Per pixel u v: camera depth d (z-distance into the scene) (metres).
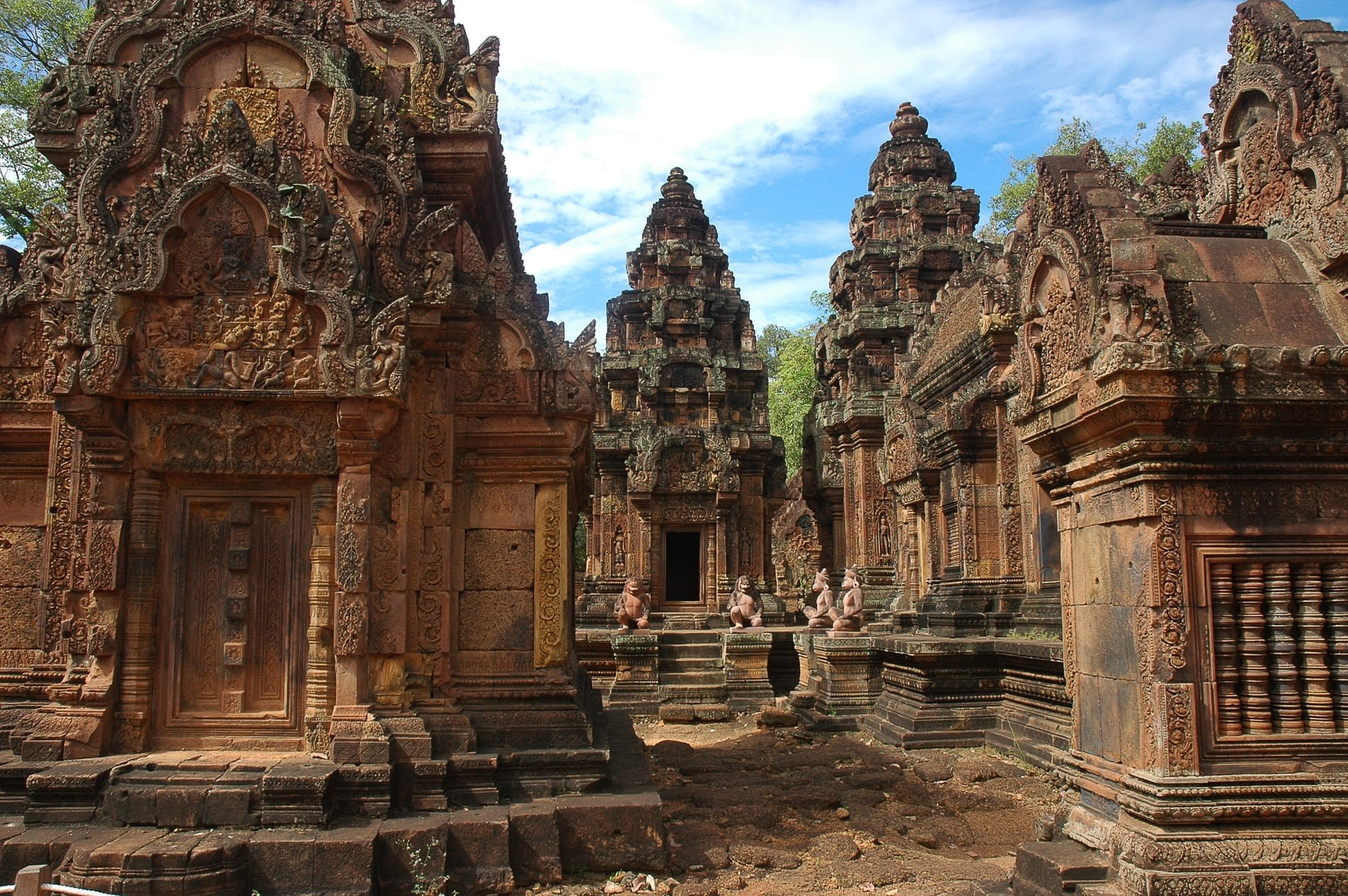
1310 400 5.95
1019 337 7.52
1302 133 6.90
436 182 9.56
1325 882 5.55
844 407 27.88
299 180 8.41
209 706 8.45
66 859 6.69
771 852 8.43
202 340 8.27
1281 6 7.39
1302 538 6.06
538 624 9.02
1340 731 5.93
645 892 7.48
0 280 10.27
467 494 9.18
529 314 9.27
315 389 8.20
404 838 7.25
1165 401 5.90
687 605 28.12
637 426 28.89
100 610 8.30
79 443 9.61
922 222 29.38
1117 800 6.12
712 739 16.72
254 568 8.57
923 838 9.17
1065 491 7.16
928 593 18.77
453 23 9.85
